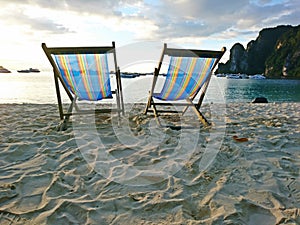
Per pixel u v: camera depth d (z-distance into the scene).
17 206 1.38
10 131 2.74
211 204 1.43
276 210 1.37
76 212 1.34
